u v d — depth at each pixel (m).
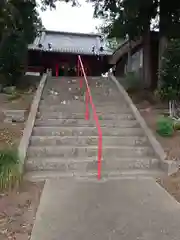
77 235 2.74
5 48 10.41
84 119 6.85
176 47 7.53
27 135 5.57
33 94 9.62
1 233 2.77
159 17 10.13
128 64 16.14
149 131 6.23
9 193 3.82
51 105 7.77
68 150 5.39
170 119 6.83
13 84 11.01
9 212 3.26
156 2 9.81
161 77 8.23
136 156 5.53
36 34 13.54
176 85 7.49
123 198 3.75
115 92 9.45
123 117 7.16
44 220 3.06
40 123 6.53
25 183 4.27
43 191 3.96
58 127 6.19
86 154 5.41
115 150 5.48
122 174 4.82
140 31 11.06
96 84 10.66
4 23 9.14
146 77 12.60
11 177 3.92
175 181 4.46
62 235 2.73
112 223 3.01
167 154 5.32
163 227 2.95
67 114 7.06
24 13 10.78
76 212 3.28
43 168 4.95
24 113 7.19
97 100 8.53
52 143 5.72
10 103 8.29
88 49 20.27
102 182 4.42
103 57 20.03
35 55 19.38
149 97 9.71
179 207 3.49
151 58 13.01
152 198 3.77
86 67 20.25
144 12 10.06
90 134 6.19
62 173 4.77
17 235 2.74
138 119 6.90
